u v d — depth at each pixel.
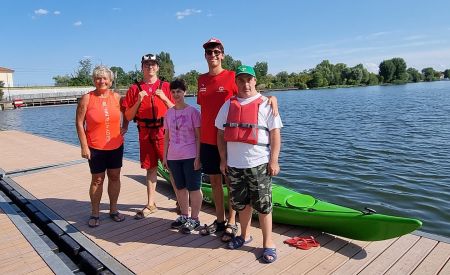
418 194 8.29
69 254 4.41
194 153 4.39
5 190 6.99
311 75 108.31
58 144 11.85
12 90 63.81
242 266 3.68
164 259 3.87
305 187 9.18
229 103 3.73
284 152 13.59
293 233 4.49
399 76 115.25
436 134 16.16
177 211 5.34
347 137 16.42
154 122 4.87
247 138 3.54
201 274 3.55
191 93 62.03
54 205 5.78
